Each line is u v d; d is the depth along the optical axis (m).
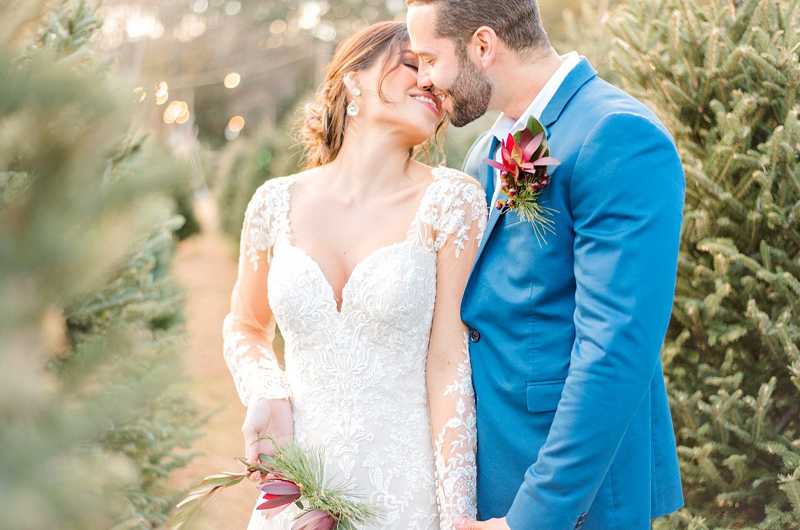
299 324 1.93
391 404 1.90
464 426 1.87
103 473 0.76
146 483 2.91
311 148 2.29
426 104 1.98
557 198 1.70
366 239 1.99
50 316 0.76
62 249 0.70
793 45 2.41
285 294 1.94
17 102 0.72
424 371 1.96
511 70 1.81
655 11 2.77
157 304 2.96
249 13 23.91
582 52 5.41
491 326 1.82
